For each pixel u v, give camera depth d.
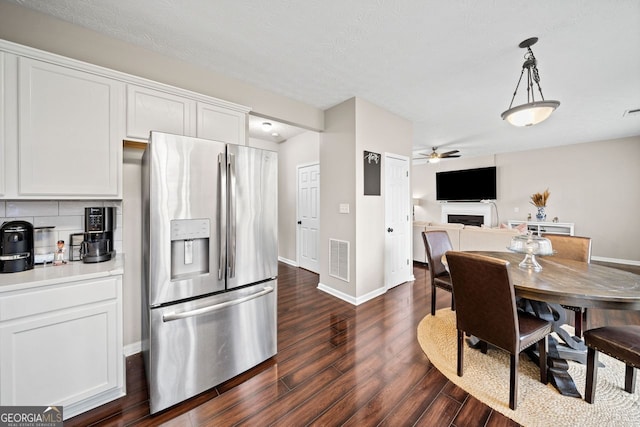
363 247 3.22
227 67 2.42
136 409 1.51
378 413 1.49
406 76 2.61
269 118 3.04
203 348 1.66
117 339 1.55
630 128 4.43
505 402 1.57
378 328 2.50
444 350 2.13
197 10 1.71
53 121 1.53
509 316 1.50
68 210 1.83
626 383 1.63
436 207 7.94
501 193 6.65
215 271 1.72
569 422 1.41
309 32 1.94
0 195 1.39
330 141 3.45
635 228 5.04
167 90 1.94
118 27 1.87
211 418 1.46
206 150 1.68
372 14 1.75
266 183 1.98
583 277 1.77
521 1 1.62
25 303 1.28
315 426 1.40
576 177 5.62
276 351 2.04
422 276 4.30
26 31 1.67
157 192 1.51
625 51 2.15
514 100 3.19
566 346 2.02
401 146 3.83
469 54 2.22
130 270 2.09
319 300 3.24
